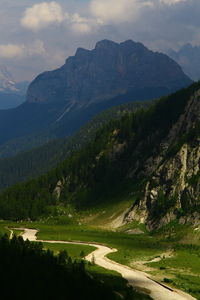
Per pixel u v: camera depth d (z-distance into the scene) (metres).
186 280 126.12
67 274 108.12
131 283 122.19
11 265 104.50
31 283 95.75
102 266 144.62
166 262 148.12
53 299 92.62
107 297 100.12
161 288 117.62
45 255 122.94
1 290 91.31
